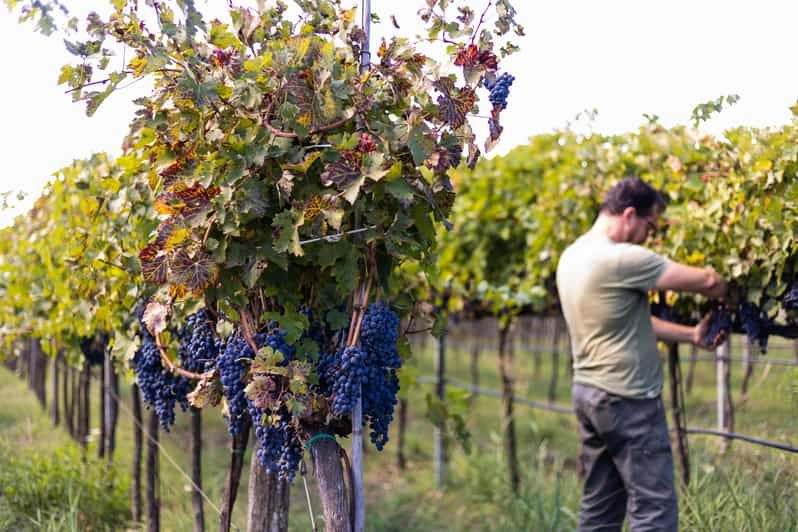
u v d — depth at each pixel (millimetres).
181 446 6238
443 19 2393
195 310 2463
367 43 2406
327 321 2408
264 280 2402
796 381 4641
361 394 2346
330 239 2246
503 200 5785
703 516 3736
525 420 7836
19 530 3859
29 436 5867
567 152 5484
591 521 3322
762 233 3416
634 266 3020
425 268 2588
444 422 3812
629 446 3039
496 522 4969
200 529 3348
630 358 3037
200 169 2289
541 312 5750
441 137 2365
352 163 2195
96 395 7691
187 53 2291
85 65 2277
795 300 3332
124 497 4551
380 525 4875
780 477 3822
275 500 2711
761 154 3471
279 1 2488
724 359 5035
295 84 2211
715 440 4734
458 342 12594
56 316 4430
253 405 2305
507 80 2381
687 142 4250
